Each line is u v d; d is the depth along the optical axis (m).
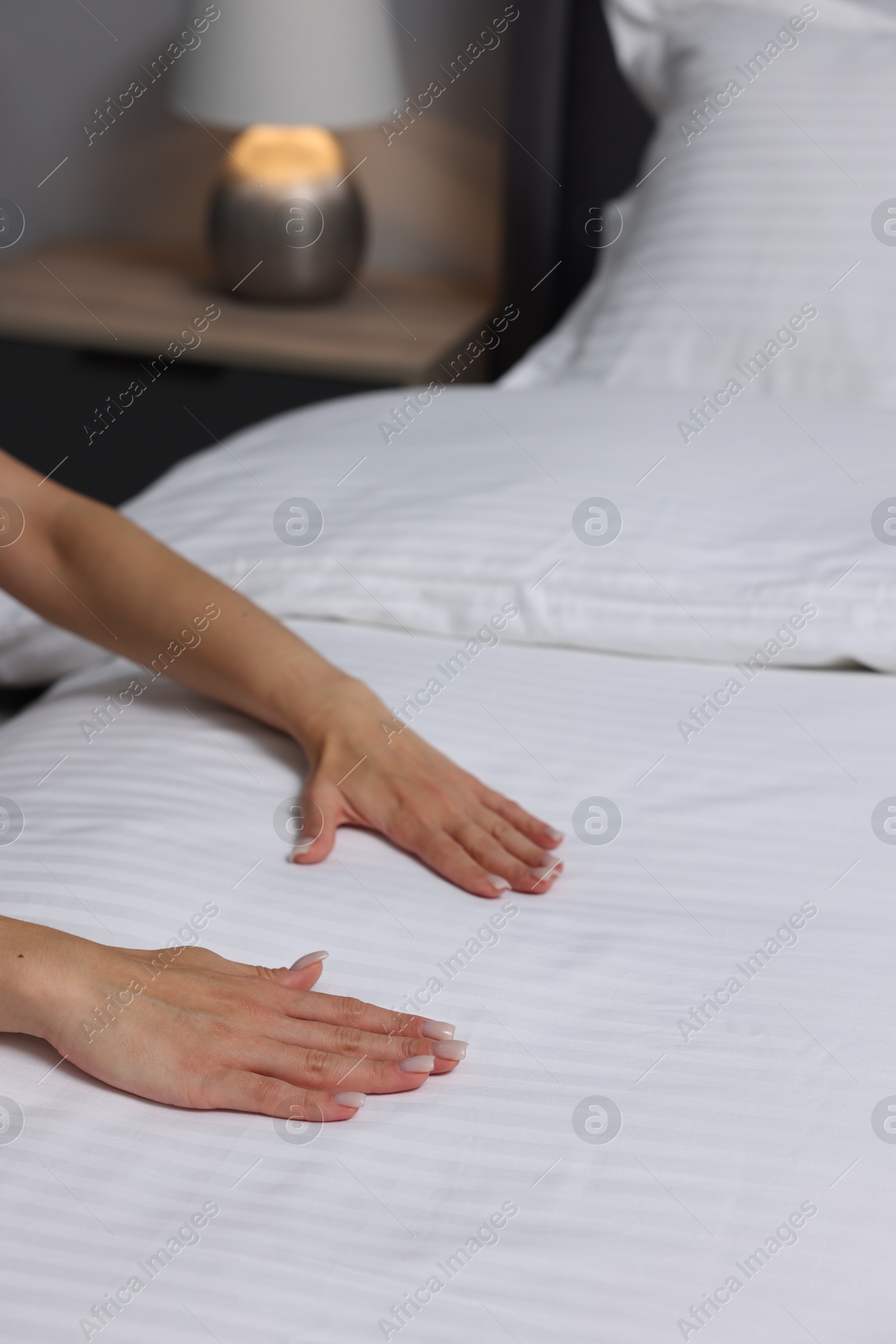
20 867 1.80
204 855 1.83
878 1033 1.71
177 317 3.29
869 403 2.31
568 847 1.86
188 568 1.98
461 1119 1.68
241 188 3.23
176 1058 1.70
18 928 1.72
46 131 3.79
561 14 2.92
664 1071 1.70
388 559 2.07
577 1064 1.71
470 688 2.01
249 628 1.95
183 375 3.21
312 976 1.75
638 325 2.39
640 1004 1.74
